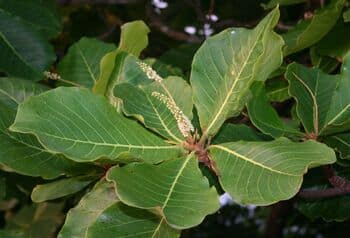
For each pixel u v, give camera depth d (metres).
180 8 2.30
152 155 0.91
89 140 0.89
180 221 0.77
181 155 0.92
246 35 0.97
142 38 1.09
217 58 0.98
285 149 0.86
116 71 1.08
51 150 0.86
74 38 2.16
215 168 0.88
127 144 0.91
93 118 0.91
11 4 1.38
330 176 1.07
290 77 1.04
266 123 0.98
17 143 1.00
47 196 1.03
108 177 0.82
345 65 1.00
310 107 1.03
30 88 1.10
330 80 1.06
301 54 1.45
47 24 1.41
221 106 0.94
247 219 3.35
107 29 2.20
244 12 2.15
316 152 0.84
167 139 0.94
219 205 0.80
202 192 0.83
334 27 1.24
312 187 1.26
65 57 1.30
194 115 1.01
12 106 1.08
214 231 3.29
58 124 0.88
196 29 2.28
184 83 1.00
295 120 1.13
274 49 0.94
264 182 0.84
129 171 0.84
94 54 1.29
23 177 1.25
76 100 0.91
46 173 1.01
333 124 0.98
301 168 0.82
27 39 1.35
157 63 1.24
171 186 0.84
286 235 2.68
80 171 1.01
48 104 0.89
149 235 0.86
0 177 1.25
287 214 2.12
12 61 1.33
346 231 2.27
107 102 0.93
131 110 0.97
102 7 2.19
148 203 0.79
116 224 0.86
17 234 1.15
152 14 1.96
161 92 1.00
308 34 1.11
